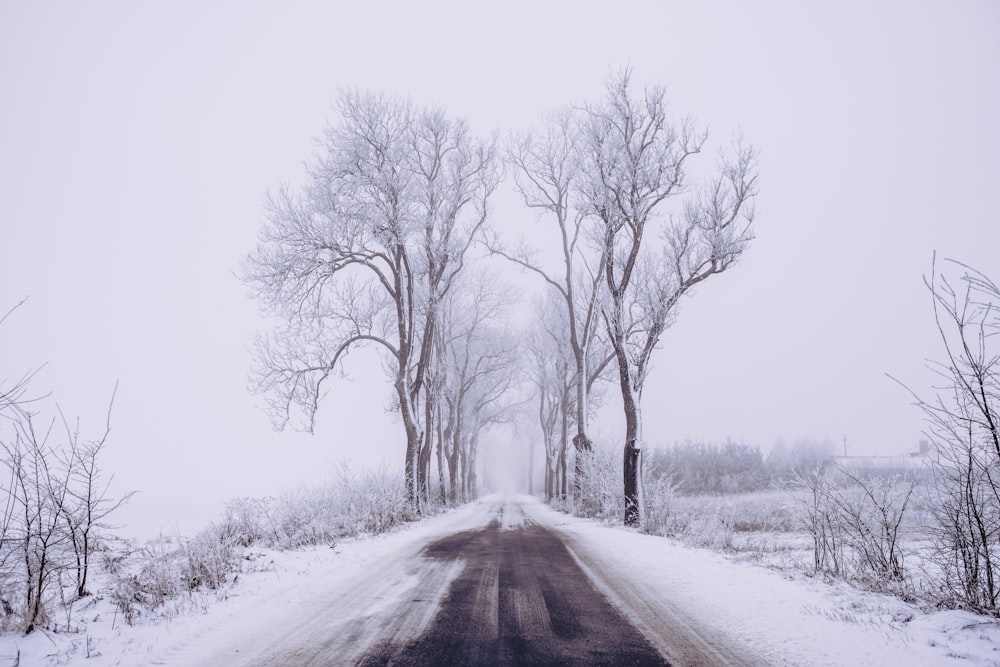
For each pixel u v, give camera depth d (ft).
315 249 64.64
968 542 19.80
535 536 43.47
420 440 70.44
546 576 26.14
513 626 17.93
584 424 80.18
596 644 16.15
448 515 77.05
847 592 22.39
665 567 28.68
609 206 61.21
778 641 16.33
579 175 68.64
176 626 18.60
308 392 67.36
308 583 25.43
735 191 56.70
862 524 25.62
